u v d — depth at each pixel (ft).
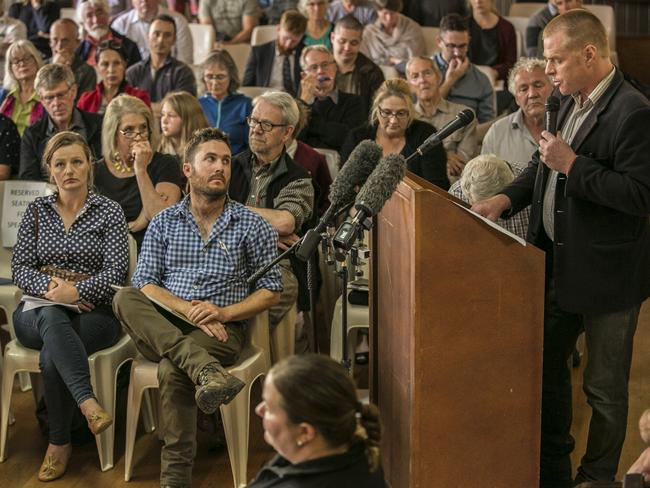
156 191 15.38
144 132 15.67
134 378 12.45
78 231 13.58
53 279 13.17
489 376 9.60
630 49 28.89
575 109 10.68
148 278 12.75
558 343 11.28
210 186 12.57
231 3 27.07
